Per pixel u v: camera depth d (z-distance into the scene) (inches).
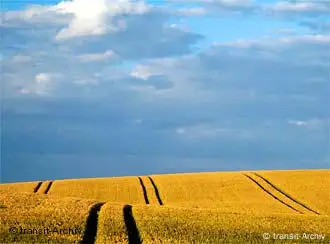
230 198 2500.0
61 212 1608.0
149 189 2706.7
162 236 1430.9
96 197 2564.0
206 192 2625.5
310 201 2395.4
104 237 1368.1
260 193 2586.1
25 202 1788.9
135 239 1401.3
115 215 1612.9
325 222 1732.3
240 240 1440.7
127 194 2613.2
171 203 2422.5
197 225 1574.8
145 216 1667.1
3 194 1961.1
